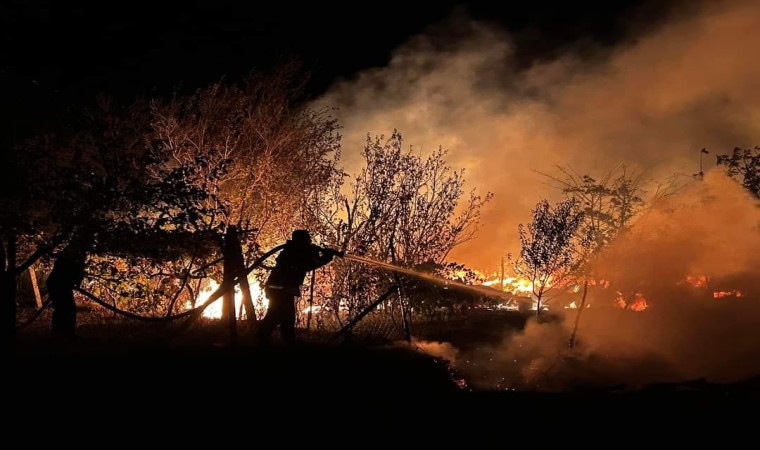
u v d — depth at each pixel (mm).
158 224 9242
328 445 5574
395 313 13469
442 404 6754
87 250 9078
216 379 6891
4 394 6145
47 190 8641
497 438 5715
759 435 5773
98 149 9344
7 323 7648
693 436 5746
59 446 5285
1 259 8023
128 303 12633
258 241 13445
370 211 12852
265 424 5953
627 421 6125
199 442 5531
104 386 6512
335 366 7672
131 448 5344
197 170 12469
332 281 12922
